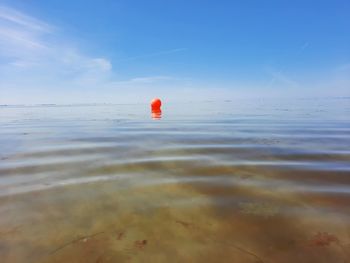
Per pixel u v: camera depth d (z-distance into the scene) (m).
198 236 2.36
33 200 3.13
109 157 5.07
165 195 3.27
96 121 12.68
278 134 7.36
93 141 6.77
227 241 2.28
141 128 9.29
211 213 2.79
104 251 2.14
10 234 2.39
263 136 7.08
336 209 2.82
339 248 2.15
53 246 2.21
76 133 8.28
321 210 2.81
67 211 2.85
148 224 2.57
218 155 5.11
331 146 5.67
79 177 3.95
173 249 2.16
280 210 2.83
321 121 10.39
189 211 2.84
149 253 2.11
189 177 3.90
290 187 3.45
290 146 5.74
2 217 2.71
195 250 2.15
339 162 4.45
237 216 2.72
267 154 5.09
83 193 3.34
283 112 15.77
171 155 5.15
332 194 3.19
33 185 3.62
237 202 3.05
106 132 8.38
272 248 2.17
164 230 2.46
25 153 5.48
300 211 2.80
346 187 3.39
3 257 2.07
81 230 2.46
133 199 3.16
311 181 3.64
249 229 2.47
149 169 4.30
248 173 4.04
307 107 20.23
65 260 2.03
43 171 4.25
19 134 8.30
